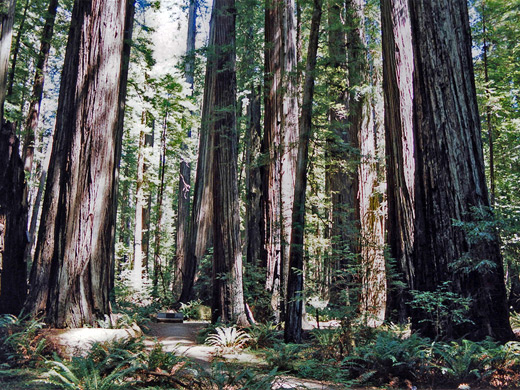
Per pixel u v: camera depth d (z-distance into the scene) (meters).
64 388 5.27
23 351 6.71
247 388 5.61
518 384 5.88
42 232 8.52
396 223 10.30
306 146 9.42
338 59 11.02
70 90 9.28
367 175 13.45
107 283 8.73
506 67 16.48
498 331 7.31
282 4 12.45
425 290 8.17
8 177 9.66
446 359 6.44
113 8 9.25
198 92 27.53
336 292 8.52
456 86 8.33
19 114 17.47
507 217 6.95
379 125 16.83
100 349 6.42
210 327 10.89
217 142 12.20
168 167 30.80
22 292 9.71
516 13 15.16
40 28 20.05
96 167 8.63
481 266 7.39
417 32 8.77
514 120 14.88
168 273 24.89
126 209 32.56
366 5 15.05
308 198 14.30
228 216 11.56
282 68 12.43
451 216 7.97
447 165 8.14
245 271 13.06
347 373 6.94
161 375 5.80
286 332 8.84
